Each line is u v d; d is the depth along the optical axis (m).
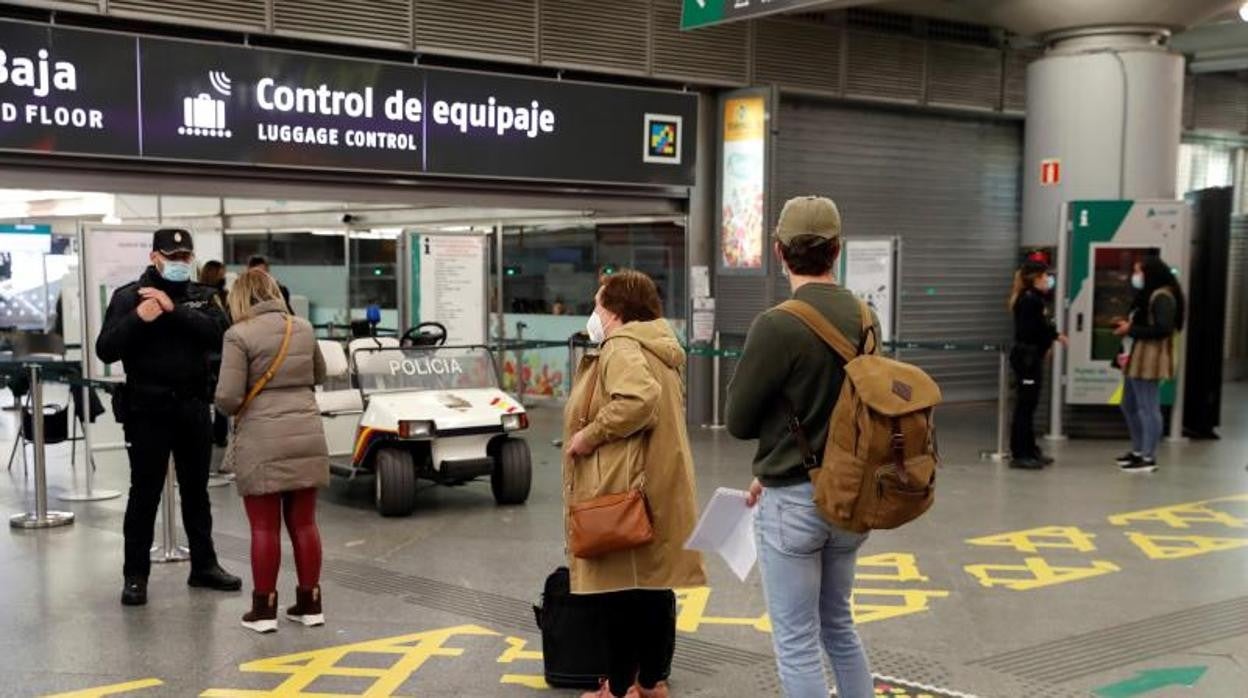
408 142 10.38
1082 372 11.46
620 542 3.89
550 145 11.10
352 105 10.08
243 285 5.25
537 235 13.82
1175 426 11.55
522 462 8.16
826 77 12.85
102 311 8.67
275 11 9.80
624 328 4.05
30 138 8.78
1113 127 11.64
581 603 4.50
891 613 5.61
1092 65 11.65
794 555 3.29
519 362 13.48
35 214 17.08
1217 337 11.69
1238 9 11.70
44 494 7.53
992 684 4.63
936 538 7.23
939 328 14.33
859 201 13.48
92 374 8.64
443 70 10.49
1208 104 16.83
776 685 4.63
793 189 12.90
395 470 7.75
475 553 6.84
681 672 4.78
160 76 9.23
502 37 10.91
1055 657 4.97
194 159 9.42
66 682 4.63
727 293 12.51
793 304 3.29
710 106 12.46
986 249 14.71
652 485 3.98
